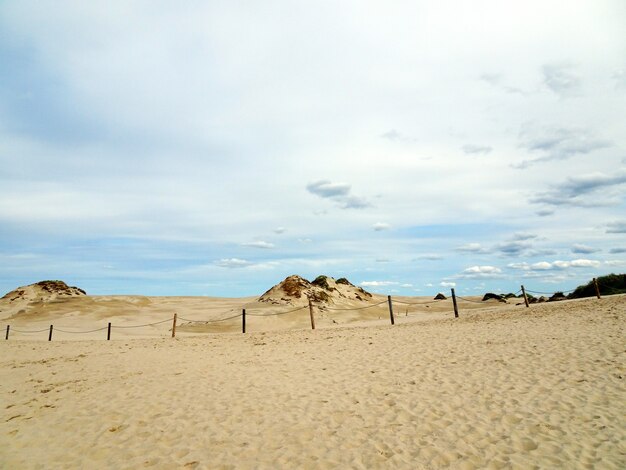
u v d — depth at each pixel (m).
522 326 14.15
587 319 14.04
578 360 8.46
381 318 35.34
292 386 8.34
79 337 26.91
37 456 5.54
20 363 13.20
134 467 5.11
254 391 8.09
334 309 37.00
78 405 7.69
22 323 38.06
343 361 10.60
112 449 5.67
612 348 9.12
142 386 8.80
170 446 5.68
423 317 29.09
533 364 8.52
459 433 5.58
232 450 5.45
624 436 5.12
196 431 6.15
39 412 7.41
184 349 14.98
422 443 5.36
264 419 6.51
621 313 14.30
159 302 54.50
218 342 17.28
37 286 51.97
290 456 5.20
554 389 6.91
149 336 25.81
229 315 34.75
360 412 6.60
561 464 4.61
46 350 16.59
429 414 6.31
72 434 6.29
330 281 45.00
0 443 6.03
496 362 8.99
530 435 5.37
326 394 7.64
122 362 11.98
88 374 10.41
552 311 18.64
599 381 7.07
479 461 4.80
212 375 9.65
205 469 4.96
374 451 5.21
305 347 13.84
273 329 29.77
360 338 15.16
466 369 8.66
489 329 14.27
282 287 40.12
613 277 29.53
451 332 14.45
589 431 5.34
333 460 5.04
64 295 51.12
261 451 5.38
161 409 7.20
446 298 46.53
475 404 6.57
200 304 52.06
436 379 8.09
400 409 6.61
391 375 8.70
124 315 42.25
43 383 9.73
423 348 11.51
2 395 8.80
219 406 7.23
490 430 5.60
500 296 42.56
